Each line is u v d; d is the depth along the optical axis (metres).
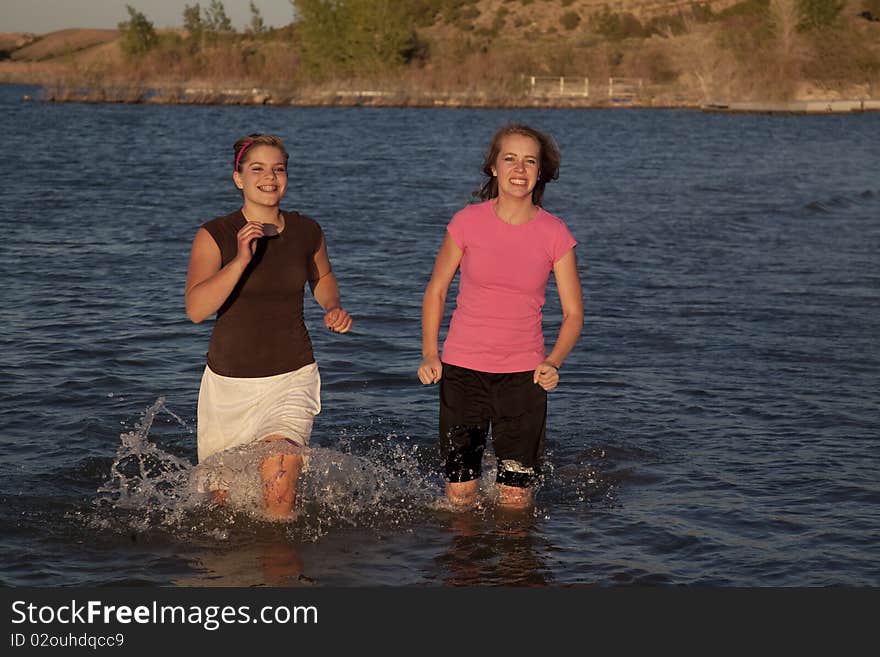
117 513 8.28
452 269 8.31
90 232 22.75
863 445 9.94
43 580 7.22
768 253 21.47
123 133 60.16
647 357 13.18
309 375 8.23
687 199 30.77
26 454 9.47
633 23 158.62
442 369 8.35
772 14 101.38
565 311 8.28
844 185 35.12
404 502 8.64
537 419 8.36
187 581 7.27
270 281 7.95
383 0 115.38
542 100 102.81
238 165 7.89
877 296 17.16
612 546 7.83
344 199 29.77
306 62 117.81
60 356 12.75
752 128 70.00
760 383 12.03
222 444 8.20
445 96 103.50
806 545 7.78
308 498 8.62
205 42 144.88
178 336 13.91
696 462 9.55
